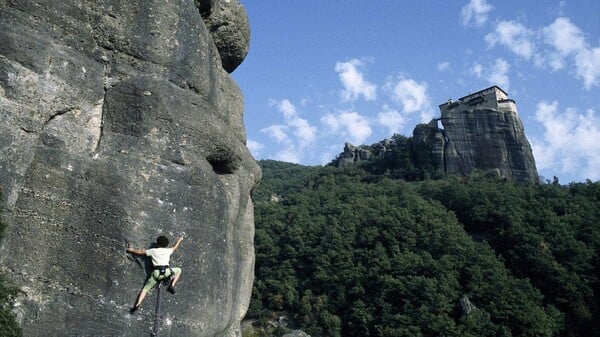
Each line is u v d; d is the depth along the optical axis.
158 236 10.64
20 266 9.83
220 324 11.65
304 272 80.62
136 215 10.56
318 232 84.50
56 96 10.63
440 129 129.88
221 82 14.19
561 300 70.38
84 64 11.12
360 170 132.38
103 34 11.47
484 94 128.38
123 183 10.66
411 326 66.12
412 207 88.69
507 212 86.44
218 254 11.66
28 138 10.19
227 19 14.91
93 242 10.27
